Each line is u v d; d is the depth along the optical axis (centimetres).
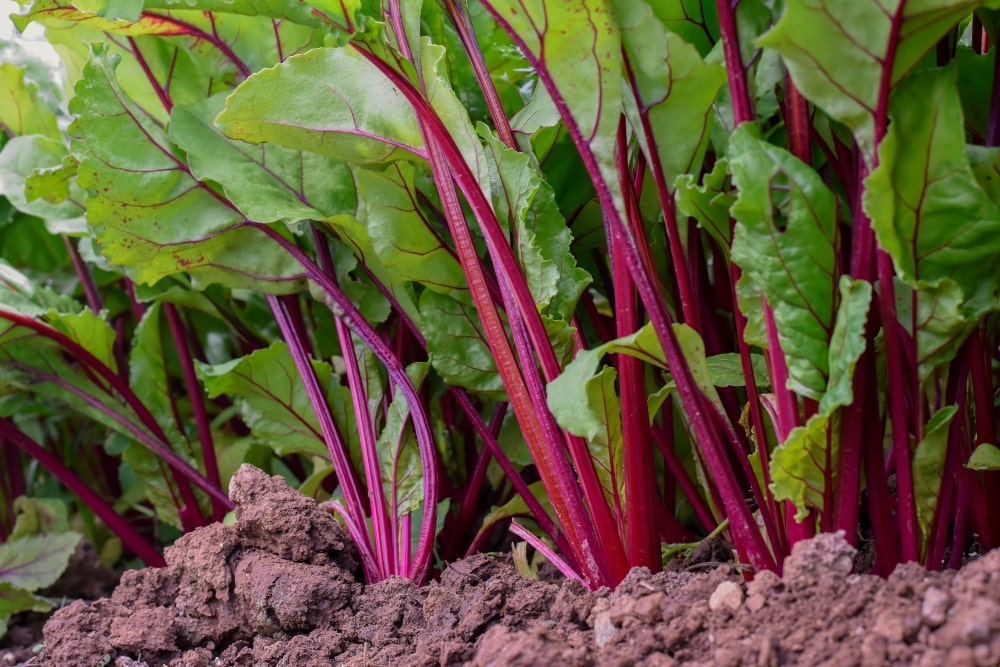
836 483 154
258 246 171
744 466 157
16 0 163
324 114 162
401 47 160
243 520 165
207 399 197
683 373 154
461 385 168
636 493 158
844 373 150
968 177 150
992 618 147
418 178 168
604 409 159
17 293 179
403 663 158
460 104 159
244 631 164
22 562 184
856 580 151
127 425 179
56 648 165
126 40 172
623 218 154
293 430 175
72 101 167
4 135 191
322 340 183
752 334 155
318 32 170
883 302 152
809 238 152
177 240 170
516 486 168
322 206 169
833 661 149
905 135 151
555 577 166
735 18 154
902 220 152
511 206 162
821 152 159
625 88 156
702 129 156
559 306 163
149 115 169
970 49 158
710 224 156
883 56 150
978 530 159
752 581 154
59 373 179
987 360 157
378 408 171
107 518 185
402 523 168
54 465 184
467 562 165
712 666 151
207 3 161
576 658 153
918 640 149
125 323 210
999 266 153
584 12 153
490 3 154
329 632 162
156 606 166
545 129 165
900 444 154
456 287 167
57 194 178
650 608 154
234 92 161
